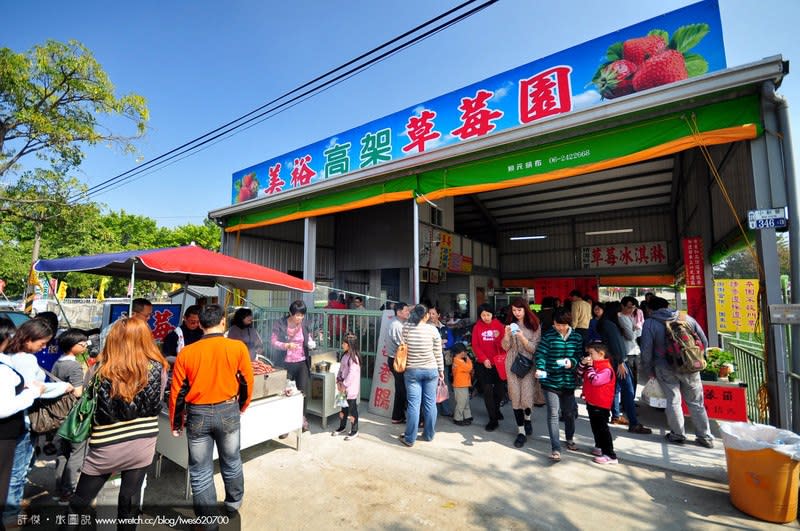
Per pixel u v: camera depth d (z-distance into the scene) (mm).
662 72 4219
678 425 3893
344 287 10875
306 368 4582
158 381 2396
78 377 3029
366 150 6770
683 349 3770
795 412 3162
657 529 2543
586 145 4438
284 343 4430
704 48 4008
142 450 2307
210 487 2525
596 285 12055
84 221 8914
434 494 3012
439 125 5902
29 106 7684
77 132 8164
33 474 3408
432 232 9914
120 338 2311
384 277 10328
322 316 6359
